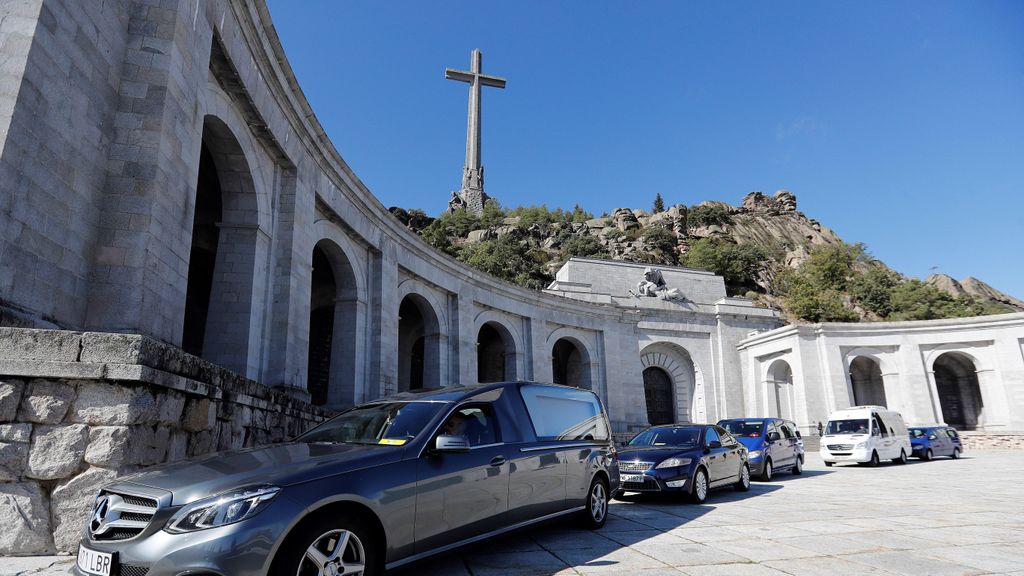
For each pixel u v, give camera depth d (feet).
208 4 35.24
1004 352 119.96
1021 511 31.09
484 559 19.07
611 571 17.54
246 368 41.78
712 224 407.03
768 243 411.34
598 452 25.12
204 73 35.09
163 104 30.22
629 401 120.16
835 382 122.31
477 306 92.12
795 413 124.67
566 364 125.90
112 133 29.43
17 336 18.17
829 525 26.22
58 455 17.78
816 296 265.54
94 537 12.85
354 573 13.80
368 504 14.30
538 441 21.42
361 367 61.77
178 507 12.40
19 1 24.88
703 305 140.97
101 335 18.76
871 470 65.31
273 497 12.84
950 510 31.42
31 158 24.22
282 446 16.55
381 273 66.33
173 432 21.45
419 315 98.78
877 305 272.10
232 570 11.78
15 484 17.39
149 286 28.58
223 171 43.57
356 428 18.60
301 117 49.14
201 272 63.00
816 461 84.64
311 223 51.93
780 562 18.85
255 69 41.81
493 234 340.39
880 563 18.88
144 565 11.78
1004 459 82.64
